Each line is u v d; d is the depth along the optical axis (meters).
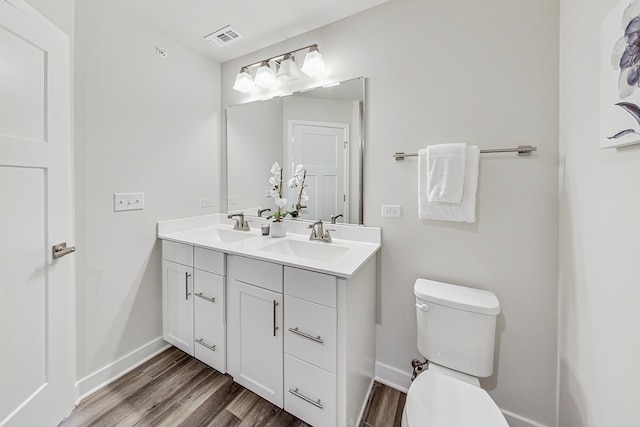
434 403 0.99
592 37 0.94
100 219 1.57
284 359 1.34
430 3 1.45
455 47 1.40
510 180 1.30
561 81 1.17
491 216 1.35
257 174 2.14
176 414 1.39
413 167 1.53
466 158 1.32
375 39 1.61
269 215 2.11
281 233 1.89
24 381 1.10
